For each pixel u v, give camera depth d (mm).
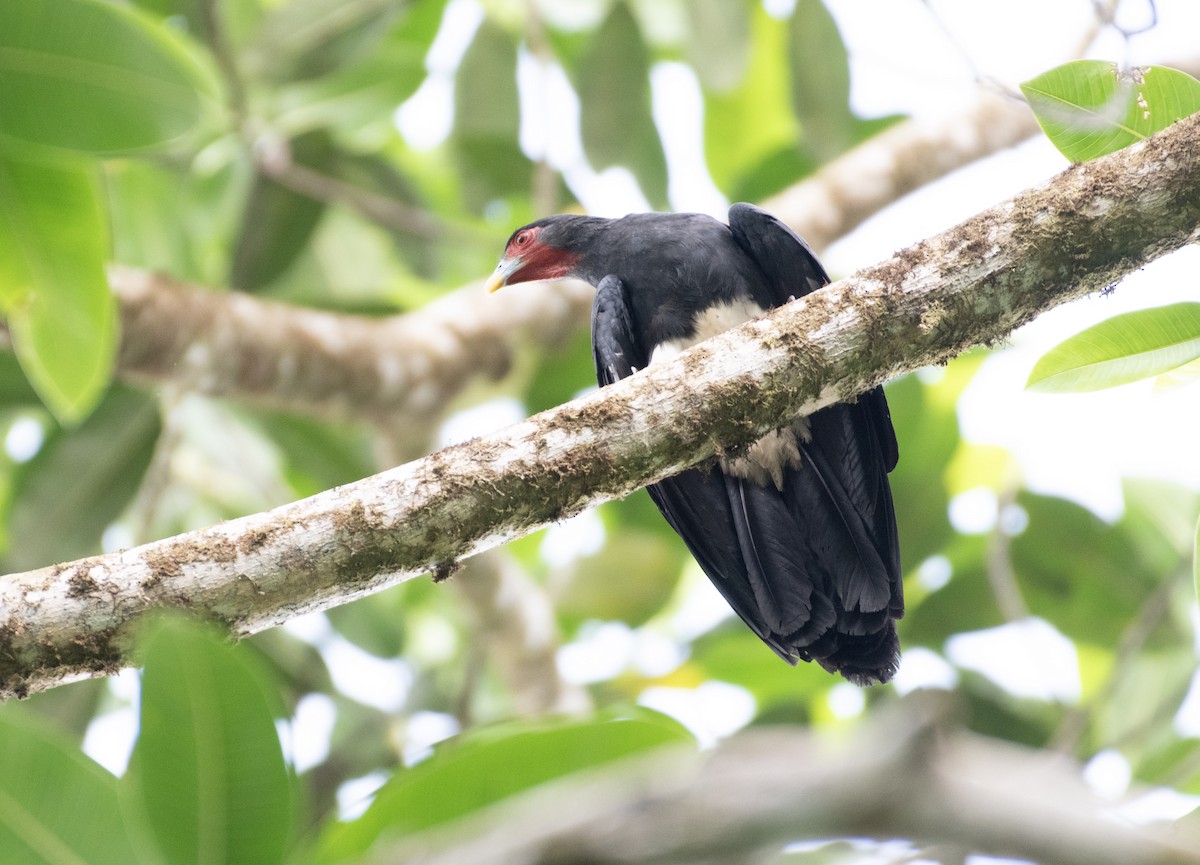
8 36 7852
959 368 13609
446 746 5410
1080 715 10914
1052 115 7383
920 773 2508
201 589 6102
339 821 5055
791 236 9695
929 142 13984
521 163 13953
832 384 6922
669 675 12914
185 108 8242
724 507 9594
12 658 5906
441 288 15406
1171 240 6766
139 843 4648
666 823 2619
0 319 11430
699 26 13070
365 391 12453
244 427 13516
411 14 14086
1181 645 12016
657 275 10125
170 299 11633
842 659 9430
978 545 13219
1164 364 7160
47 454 12297
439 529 6426
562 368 14406
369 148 14734
